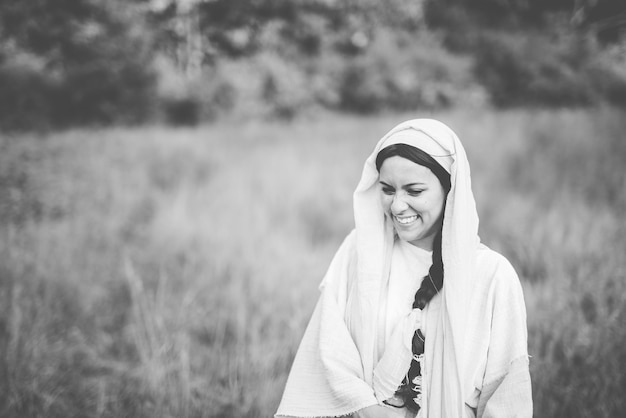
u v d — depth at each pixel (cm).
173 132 1216
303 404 163
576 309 341
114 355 361
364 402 149
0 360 320
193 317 392
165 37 1780
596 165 735
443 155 143
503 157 843
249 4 1911
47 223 565
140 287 408
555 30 2178
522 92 2033
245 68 1759
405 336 151
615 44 2133
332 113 1825
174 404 290
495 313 149
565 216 560
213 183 755
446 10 2270
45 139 998
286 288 425
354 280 166
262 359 325
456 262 143
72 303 413
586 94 1958
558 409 261
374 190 161
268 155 915
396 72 1936
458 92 1944
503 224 554
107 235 546
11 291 409
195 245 531
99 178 730
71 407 301
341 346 158
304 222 618
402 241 164
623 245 435
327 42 2106
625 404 257
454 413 146
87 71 1528
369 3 2217
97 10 1594
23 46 1559
